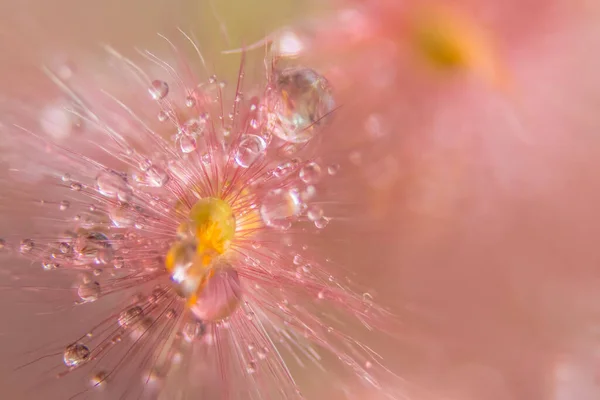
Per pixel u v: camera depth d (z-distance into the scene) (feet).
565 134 0.39
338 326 0.35
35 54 0.38
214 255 0.33
